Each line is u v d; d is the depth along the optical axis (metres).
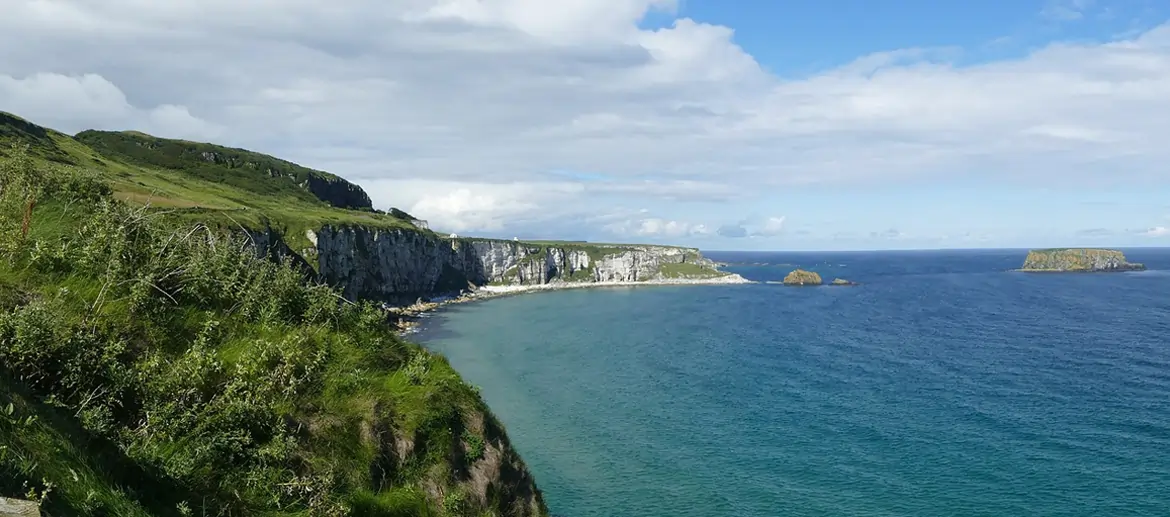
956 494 34.06
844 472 37.25
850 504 33.38
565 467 38.50
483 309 141.00
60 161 97.25
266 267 15.34
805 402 52.09
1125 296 140.62
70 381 9.01
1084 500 33.00
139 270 12.20
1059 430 43.56
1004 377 60.03
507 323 111.50
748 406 51.09
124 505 6.95
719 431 44.78
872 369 64.88
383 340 16.33
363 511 11.31
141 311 11.57
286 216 117.50
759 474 37.22
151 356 10.91
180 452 9.51
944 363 67.31
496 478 15.50
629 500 34.22
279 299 14.51
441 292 176.75
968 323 99.38
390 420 13.62
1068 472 36.41
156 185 108.56
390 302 140.00
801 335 89.56
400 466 13.14
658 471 37.81
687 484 36.03
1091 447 40.22
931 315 111.19
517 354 76.62
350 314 16.30
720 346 80.75
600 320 113.75
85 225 13.10
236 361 11.92
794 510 32.88
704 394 55.16
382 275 141.25
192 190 122.75
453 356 75.44
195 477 9.30
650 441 42.88
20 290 10.51
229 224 32.94
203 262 13.69
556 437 43.78
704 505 33.56
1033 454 39.22
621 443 42.53
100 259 12.09
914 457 39.28
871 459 39.12
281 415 11.35
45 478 5.93
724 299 155.38
